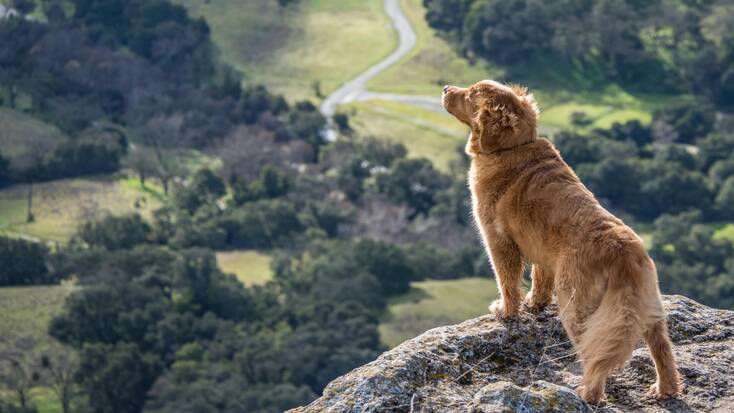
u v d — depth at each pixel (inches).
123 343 2765.7
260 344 2805.1
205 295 3132.4
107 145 4392.2
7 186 4092.0
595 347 290.7
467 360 321.4
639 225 3964.1
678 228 3597.4
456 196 4119.1
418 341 324.5
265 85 5713.6
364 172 4480.8
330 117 5265.8
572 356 327.0
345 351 2768.2
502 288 349.1
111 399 2603.3
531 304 353.7
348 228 3959.2
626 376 318.0
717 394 305.3
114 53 5610.2
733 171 4291.3
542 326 342.3
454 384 303.0
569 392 276.7
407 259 3380.9
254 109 5206.7
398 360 302.5
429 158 4776.1
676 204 4062.5
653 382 313.9
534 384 283.4
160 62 5757.9
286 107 5251.0
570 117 5142.7
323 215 3951.8
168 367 2810.0
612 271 295.3
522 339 334.6
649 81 5580.7
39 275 3223.4
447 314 3115.2
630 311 288.5
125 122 4977.9
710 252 3479.3
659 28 5925.2
